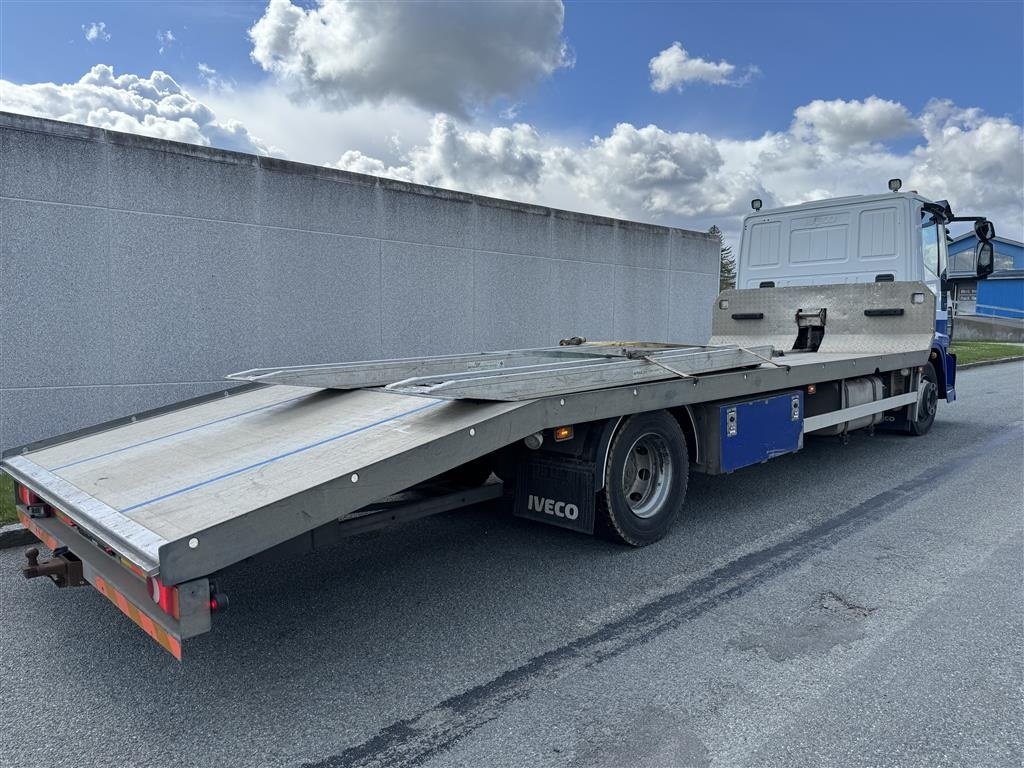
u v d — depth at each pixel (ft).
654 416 15.94
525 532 17.78
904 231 26.14
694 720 9.45
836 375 21.15
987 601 13.08
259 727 9.53
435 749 8.95
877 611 12.72
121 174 23.12
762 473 23.65
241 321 25.79
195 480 11.12
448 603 13.44
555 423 12.87
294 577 14.90
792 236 29.25
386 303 29.48
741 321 29.17
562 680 10.56
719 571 14.82
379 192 28.91
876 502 19.98
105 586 10.28
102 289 23.06
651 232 40.50
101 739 9.30
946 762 8.50
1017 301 129.59
